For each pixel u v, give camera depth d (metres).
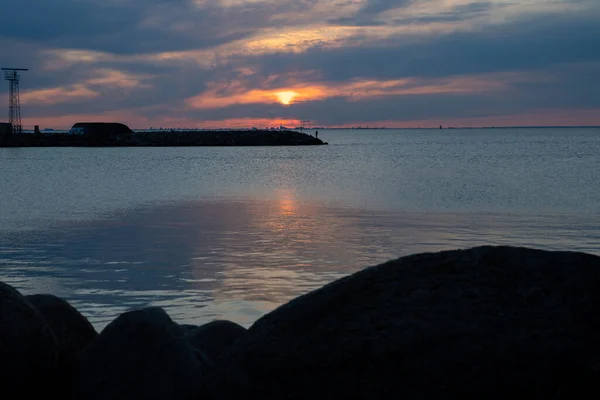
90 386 4.19
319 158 81.75
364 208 25.61
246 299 10.58
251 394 3.93
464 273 4.03
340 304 4.03
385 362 3.76
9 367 4.06
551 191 32.91
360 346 3.82
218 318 9.40
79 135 145.00
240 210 25.14
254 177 46.97
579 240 17.38
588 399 3.57
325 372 3.83
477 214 23.28
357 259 14.39
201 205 27.19
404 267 4.15
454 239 17.44
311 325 3.99
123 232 18.80
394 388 3.71
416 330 3.80
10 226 20.23
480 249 4.18
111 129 154.00
